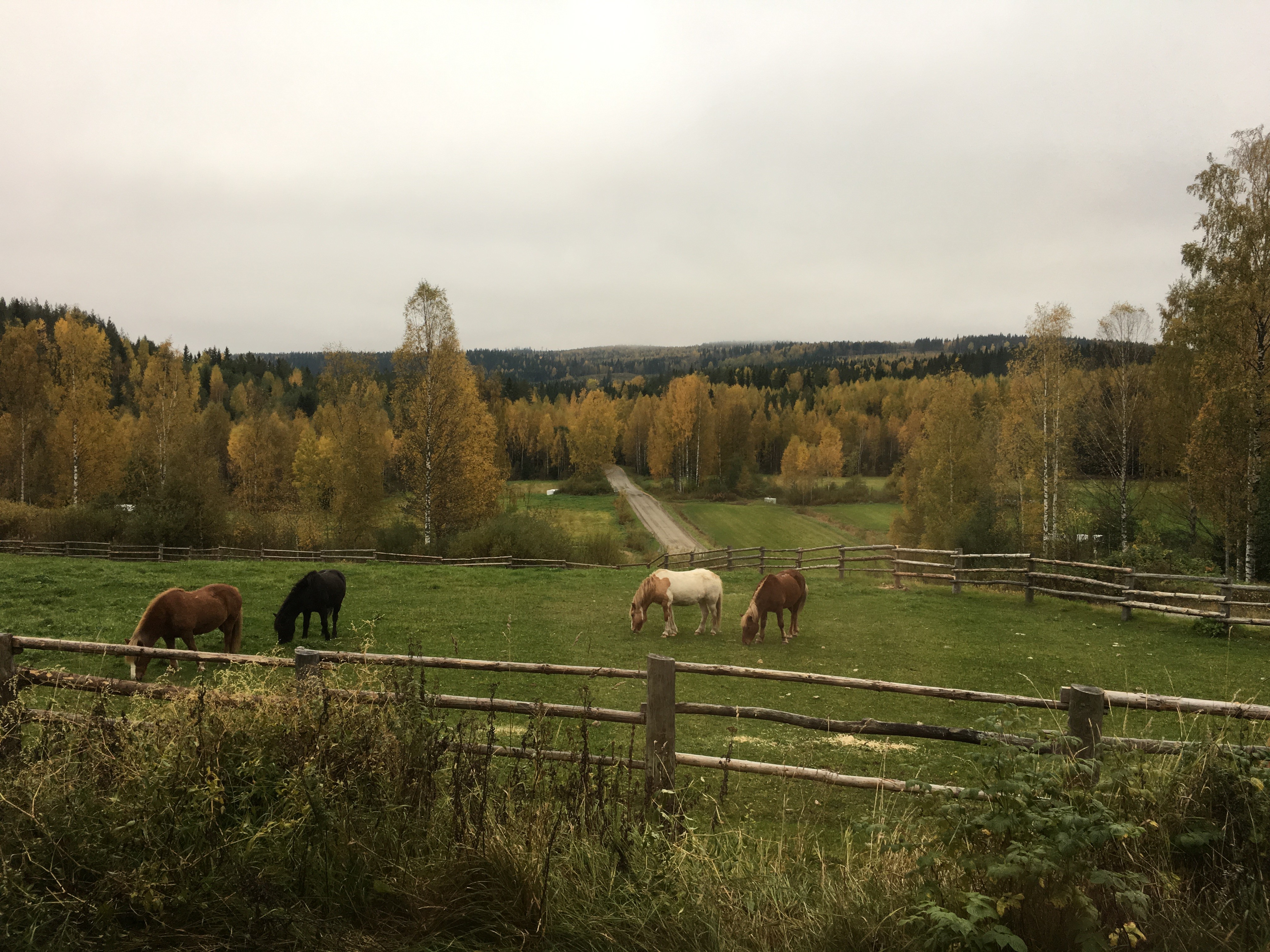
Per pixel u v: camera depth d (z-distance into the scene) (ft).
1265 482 76.33
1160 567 54.29
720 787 18.71
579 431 284.00
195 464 124.06
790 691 29.91
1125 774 11.20
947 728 13.56
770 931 10.12
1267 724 13.74
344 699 13.66
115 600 47.70
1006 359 516.73
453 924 10.41
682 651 37.58
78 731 13.33
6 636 15.49
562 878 11.07
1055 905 9.04
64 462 142.51
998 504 97.30
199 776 11.67
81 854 10.56
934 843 11.21
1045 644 38.86
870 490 253.44
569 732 15.75
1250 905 9.79
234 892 10.27
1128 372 104.47
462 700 14.62
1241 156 77.66
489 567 78.84
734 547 173.47
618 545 106.22
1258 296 74.18
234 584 58.03
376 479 135.54
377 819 11.94
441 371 110.93
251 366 423.23
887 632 42.29
